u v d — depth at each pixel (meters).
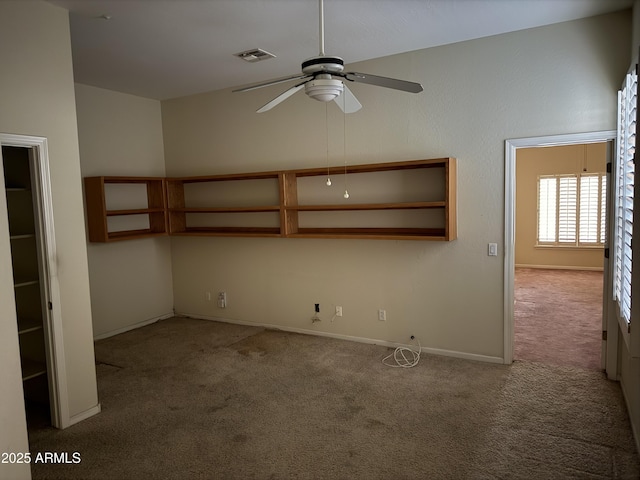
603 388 3.62
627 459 2.67
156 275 6.02
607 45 3.54
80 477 2.65
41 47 3.03
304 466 2.70
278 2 3.12
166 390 3.83
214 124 5.61
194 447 2.94
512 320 4.12
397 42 4.04
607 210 3.73
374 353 4.56
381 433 3.04
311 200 5.04
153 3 3.09
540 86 3.80
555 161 8.99
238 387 3.85
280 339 5.09
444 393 3.61
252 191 5.42
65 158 3.20
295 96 5.00
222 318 5.90
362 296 4.84
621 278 3.16
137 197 5.71
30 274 3.46
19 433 2.15
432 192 4.36
